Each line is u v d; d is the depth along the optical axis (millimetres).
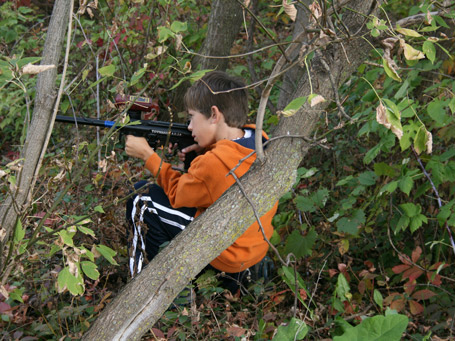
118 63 3854
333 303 2396
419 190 2729
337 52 1940
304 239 2783
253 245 2455
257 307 2420
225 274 2578
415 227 2574
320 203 2859
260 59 5238
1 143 4824
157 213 2518
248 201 1832
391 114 1636
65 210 2492
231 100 2463
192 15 4566
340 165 3400
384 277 2852
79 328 2260
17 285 2273
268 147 1917
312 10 1715
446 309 2588
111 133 1954
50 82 1807
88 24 4113
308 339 2248
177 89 4074
